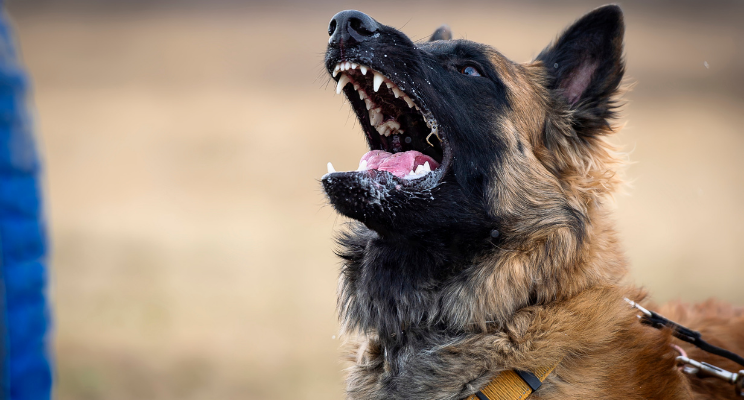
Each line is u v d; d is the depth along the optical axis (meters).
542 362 3.18
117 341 6.93
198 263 9.69
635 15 68.19
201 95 31.03
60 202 13.66
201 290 8.55
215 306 7.96
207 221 12.16
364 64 3.64
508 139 3.88
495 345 3.29
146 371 6.24
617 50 4.05
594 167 4.05
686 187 14.34
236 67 41.31
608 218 4.00
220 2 84.56
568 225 3.63
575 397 3.15
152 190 14.67
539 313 3.35
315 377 6.27
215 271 9.34
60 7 77.12
